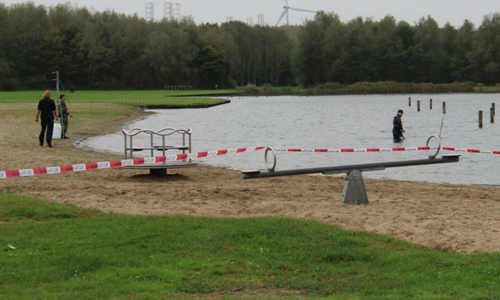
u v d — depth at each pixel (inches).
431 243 327.3
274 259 293.7
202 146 1044.5
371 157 874.1
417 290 249.6
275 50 5644.7
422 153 926.4
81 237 322.3
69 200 446.6
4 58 4281.5
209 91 4512.8
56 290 245.4
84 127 1298.0
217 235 325.7
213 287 257.1
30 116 1421.0
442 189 559.5
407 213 403.5
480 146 1102.4
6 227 341.4
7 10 4483.3
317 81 4707.2
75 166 458.6
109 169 644.7
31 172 431.8
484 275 266.7
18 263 277.1
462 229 354.6
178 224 346.3
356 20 4800.7
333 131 1412.4
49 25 4606.3
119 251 298.7
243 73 5654.5
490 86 4419.3
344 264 289.1
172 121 1669.5
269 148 417.1
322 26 4717.0
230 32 5634.8
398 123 1136.2
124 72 4650.6
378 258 294.8
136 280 259.4
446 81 4660.4
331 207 426.6
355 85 4195.4
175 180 587.8
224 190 512.7
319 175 650.2
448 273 270.5
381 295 245.8
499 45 4261.8
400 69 4638.3
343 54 4591.5
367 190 546.6
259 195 492.4
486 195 520.7
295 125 1587.1
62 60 4394.7
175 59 4699.8
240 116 1936.5
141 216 372.2
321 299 241.8
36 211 381.7
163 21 5098.4
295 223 350.0
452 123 1690.5
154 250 301.6
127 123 1513.3
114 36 4680.1
